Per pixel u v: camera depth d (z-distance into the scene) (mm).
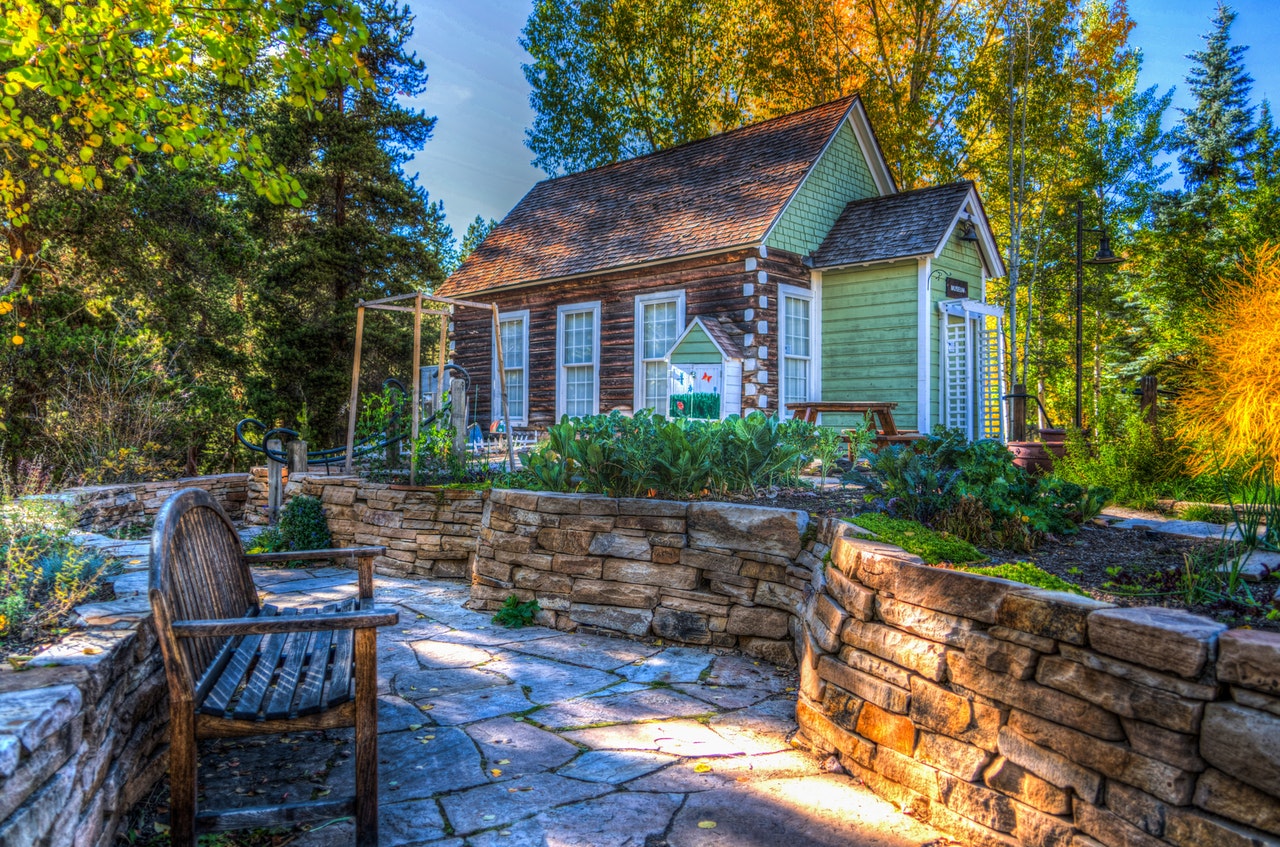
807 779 3217
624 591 5395
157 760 2990
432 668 4688
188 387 15773
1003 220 23328
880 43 21469
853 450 7203
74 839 2119
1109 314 25375
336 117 20938
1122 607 2387
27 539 3729
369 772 2613
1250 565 3162
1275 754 1844
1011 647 2584
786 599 4703
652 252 13609
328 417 21484
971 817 2652
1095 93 19750
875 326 13188
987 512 4082
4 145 11547
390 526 7824
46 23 5926
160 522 2719
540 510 5859
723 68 24203
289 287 21578
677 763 3346
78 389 12719
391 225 23281
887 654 3123
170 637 2477
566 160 26141
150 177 15250
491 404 16766
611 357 14430
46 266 14625
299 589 6945
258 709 2619
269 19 6441
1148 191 25188
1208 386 5961
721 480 5773
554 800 2982
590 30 24734
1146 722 2150
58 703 2041
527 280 15531
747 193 13641
